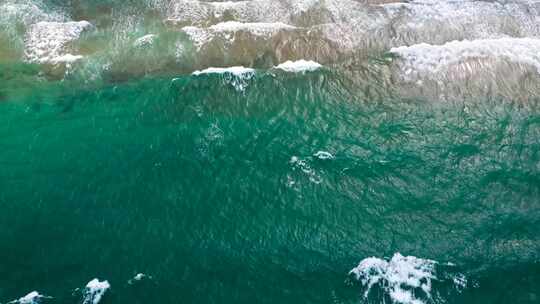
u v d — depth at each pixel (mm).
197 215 22406
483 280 19781
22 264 20469
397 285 19688
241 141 25828
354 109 27453
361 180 23719
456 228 21719
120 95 28688
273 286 19734
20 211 22578
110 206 22797
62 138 26203
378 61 30250
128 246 21156
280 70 29750
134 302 19156
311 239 21438
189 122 26969
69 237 21500
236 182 23812
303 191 23344
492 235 21391
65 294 19438
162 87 28938
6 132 26547
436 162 24500
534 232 21438
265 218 22266
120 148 25641
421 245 21094
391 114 27094
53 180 23984
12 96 28531
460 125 26391
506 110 27172
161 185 23734
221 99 28203
